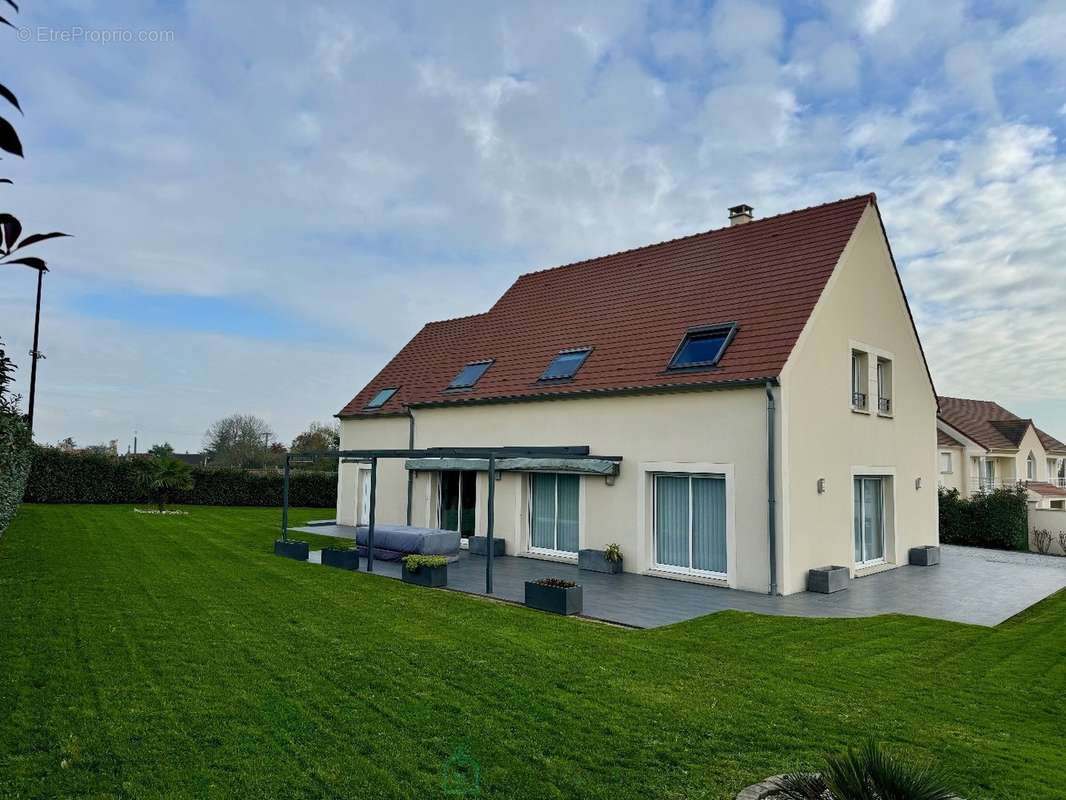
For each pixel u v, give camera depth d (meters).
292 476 38.72
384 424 25.61
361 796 5.38
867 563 18.09
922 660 9.44
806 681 8.36
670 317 18.62
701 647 9.93
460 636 10.18
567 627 11.01
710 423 15.63
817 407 15.67
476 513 21.45
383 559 18.72
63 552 17.06
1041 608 13.25
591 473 17.47
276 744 6.24
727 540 15.18
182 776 5.61
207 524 25.91
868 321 18.25
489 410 21.09
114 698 7.24
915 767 5.15
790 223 19.14
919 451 20.94
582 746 6.33
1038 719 7.28
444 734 6.54
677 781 5.68
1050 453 47.84
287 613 11.32
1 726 6.47
